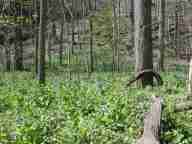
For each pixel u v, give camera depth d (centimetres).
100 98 1295
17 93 1552
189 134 912
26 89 1673
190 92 1198
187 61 4334
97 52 4466
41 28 1881
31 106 1263
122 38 4822
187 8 5412
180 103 1122
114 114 1030
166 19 5153
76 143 835
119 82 1959
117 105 1138
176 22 4744
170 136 874
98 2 5884
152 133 827
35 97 1403
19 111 1230
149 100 1205
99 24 4884
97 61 4141
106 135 879
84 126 917
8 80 2402
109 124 977
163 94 1448
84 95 1389
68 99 1338
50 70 3547
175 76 2566
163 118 966
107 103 1170
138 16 1761
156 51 4716
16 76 2895
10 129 988
